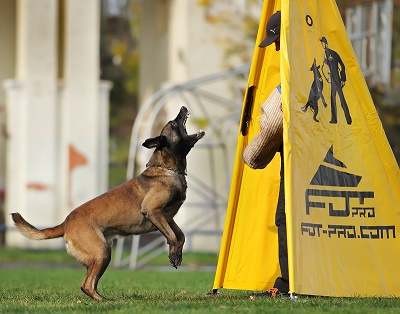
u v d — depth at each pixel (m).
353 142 10.93
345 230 10.59
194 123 28.70
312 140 10.45
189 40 29.69
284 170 10.28
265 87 11.42
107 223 11.50
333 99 10.83
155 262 27.14
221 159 30.20
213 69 29.80
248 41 29.47
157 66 34.03
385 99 23.59
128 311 9.57
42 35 30.44
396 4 25.00
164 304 10.25
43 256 28.55
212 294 11.65
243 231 11.62
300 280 10.10
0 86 35.56
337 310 9.23
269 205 11.61
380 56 22.67
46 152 30.33
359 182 10.84
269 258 11.64
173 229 11.84
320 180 10.47
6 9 35.56
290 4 10.45
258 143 10.69
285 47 10.34
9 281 17.17
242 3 29.69
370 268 10.66
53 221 30.33
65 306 10.48
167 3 32.84
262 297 10.84
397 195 11.14
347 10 22.94
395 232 11.02
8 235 31.25
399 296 10.73
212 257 28.08
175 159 11.66
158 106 25.02
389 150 11.22
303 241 10.19
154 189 11.53
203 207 29.77
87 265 11.38
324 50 10.87
